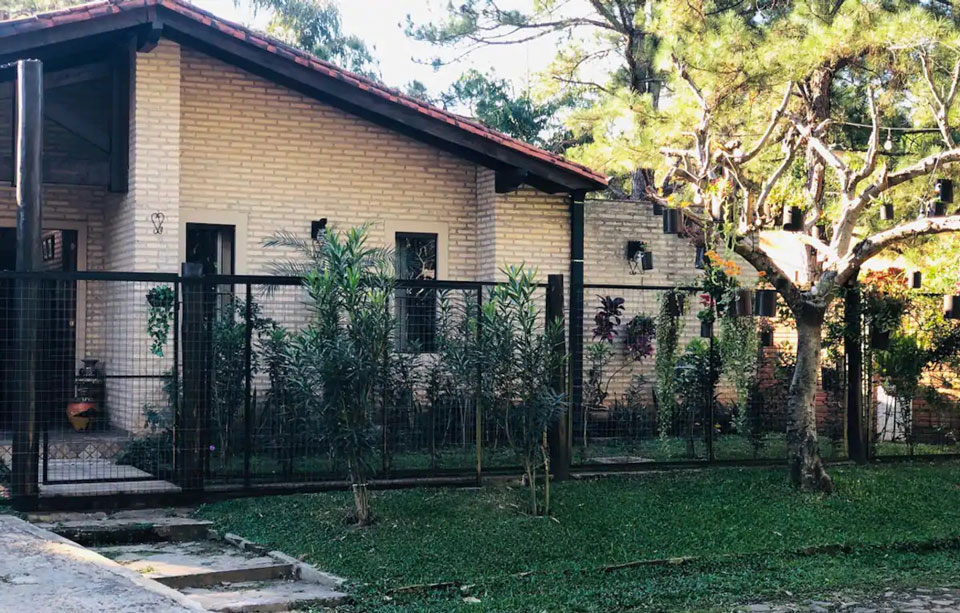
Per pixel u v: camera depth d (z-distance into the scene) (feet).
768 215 39.19
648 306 53.01
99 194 47.47
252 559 26.63
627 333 50.88
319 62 43.98
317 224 46.65
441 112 45.91
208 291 32.86
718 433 44.73
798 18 37.35
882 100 41.04
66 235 47.62
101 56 44.52
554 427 36.63
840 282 36.06
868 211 52.60
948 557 29.58
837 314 42.39
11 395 36.78
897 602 24.32
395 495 32.78
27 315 30.32
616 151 42.27
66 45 41.24
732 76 37.32
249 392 32.83
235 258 45.62
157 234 41.93
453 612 22.45
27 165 31.27
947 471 40.70
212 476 33.24
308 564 26.03
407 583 24.61
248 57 42.86
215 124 45.37
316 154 47.19
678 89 39.06
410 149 49.08
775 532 30.68
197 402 32.12
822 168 45.32
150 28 40.40
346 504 31.35
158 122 42.06
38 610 17.88
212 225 45.44
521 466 36.09
